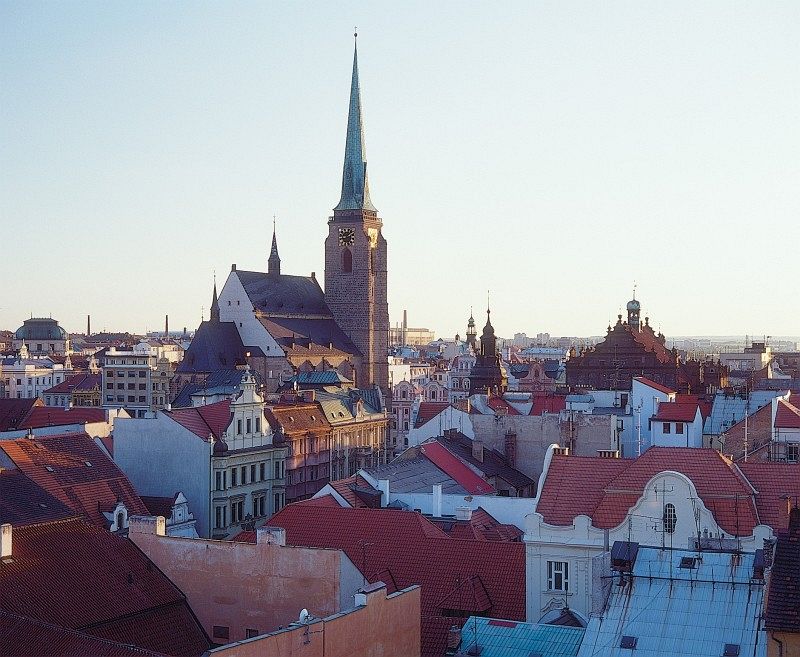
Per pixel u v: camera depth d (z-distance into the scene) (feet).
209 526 500.74
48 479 403.75
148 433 507.30
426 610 302.86
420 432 590.55
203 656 182.60
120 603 239.71
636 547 239.91
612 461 327.06
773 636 191.01
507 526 393.09
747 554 238.27
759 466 323.37
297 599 244.42
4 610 220.43
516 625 250.78
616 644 218.38
